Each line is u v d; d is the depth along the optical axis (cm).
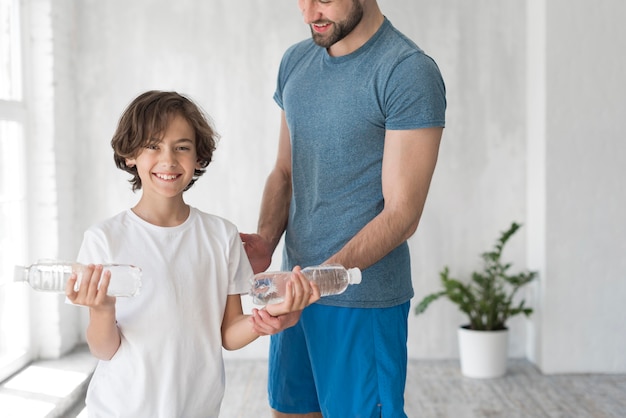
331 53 210
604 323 450
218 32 476
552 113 443
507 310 453
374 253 189
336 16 195
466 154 479
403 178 194
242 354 487
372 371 206
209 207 484
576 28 439
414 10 473
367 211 206
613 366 452
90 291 153
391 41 203
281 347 224
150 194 181
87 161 480
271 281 168
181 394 176
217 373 181
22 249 423
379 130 204
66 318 453
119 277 160
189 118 181
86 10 474
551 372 452
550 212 446
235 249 187
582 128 443
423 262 483
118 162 191
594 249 447
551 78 441
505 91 476
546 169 445
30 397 357
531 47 464
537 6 453
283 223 234
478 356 444
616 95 441
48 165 438
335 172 207
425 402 402
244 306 479
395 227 191
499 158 479
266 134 480
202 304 180
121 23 476
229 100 479
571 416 378
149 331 174
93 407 173
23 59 428
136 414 172
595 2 438
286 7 474
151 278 175
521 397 409
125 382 172
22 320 419
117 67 477
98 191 481
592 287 448
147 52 477
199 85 478
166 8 475
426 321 486
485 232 482
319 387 212
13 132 417
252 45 476
